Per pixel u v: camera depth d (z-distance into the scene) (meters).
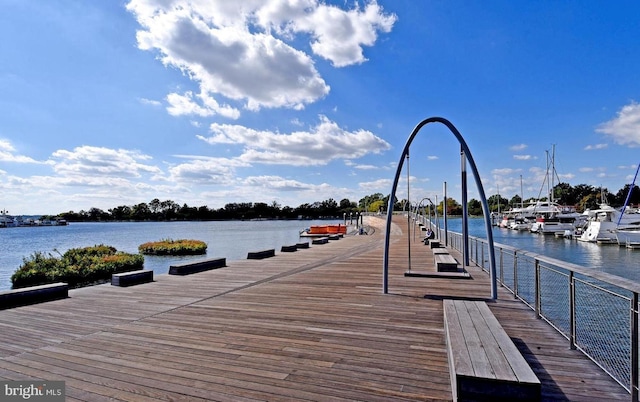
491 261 5.18
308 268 8.62
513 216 61.91
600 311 3.82
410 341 3.49
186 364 3.02
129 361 3.10
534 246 30.25
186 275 7.64
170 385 2.64
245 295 5.64
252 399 2.42
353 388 2.55
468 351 2.49
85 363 3.07
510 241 35.19
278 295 5.61
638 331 2.27
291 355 3.17
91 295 5.77
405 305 4.89
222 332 3.84
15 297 5.08
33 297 5.28
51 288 5.51
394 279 6.86
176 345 3.47
